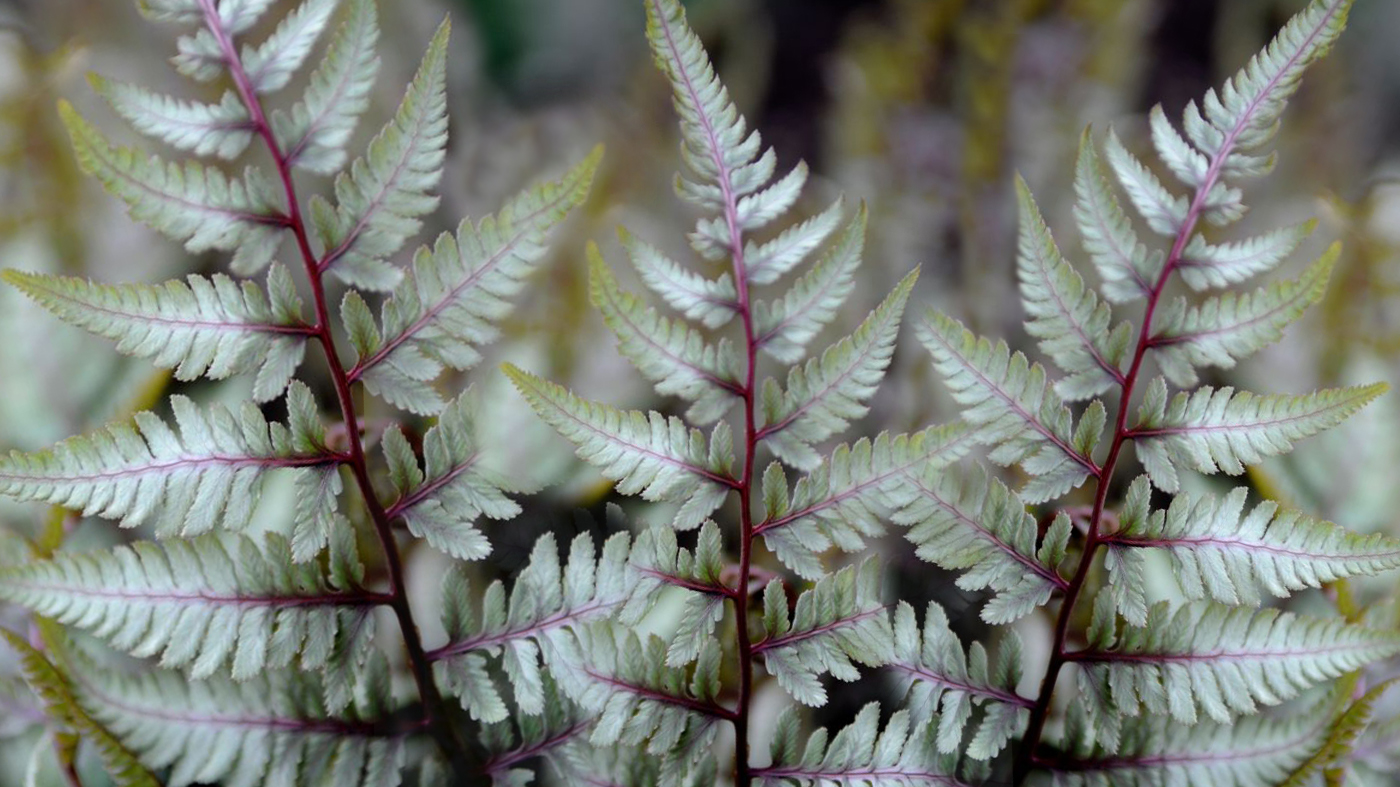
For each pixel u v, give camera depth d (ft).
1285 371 3.32
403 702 3.05
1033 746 3.02
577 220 3.36
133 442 2.91
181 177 2.92
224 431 2.93
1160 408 2.99
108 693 2.92
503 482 3.07
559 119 3.47
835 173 3.48
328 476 2.96
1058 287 2.99
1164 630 2.98
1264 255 2.98
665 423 2.97
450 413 2.98
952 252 3.45
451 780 3.01
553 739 3.02
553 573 3.00
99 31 3.36
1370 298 3.36
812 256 3.37
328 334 2.95
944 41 3.49
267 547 2.94
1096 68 3.48
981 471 2.99
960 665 3.01
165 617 2.91
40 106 3.31
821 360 2.97
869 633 3.00
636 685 2.98
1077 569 3.00
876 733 3.01
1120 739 3.02
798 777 3.01
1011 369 2.98
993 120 3.47
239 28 2.92
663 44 2.95
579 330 3.29
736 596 2.99
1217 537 2.97
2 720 3.05
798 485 2.99
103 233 3.28
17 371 3.17
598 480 3.18
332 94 2.94
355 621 2.96
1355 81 3.50
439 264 2.96
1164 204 2.99
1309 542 2.95
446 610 2.99
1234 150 2.97
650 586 2.98
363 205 2.95
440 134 2.95
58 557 2.90
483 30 3.50
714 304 2.97
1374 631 2.95
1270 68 2.97
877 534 2.99
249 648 2.92
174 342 2.92
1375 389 2.95
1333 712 3.01
